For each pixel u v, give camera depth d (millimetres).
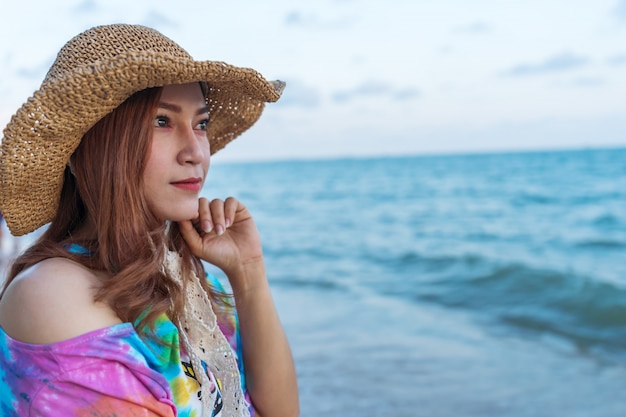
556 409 5781
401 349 7574
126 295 1347
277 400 1854
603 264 16250
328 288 12859
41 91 1298
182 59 1341
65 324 1252
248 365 1850
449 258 17172
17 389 1249
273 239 25953
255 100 1884
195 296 1620
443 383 6316
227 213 1780
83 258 1391
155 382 1302
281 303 10820
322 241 24719
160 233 1424
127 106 1392
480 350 7762
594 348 8188
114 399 1241
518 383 6465
